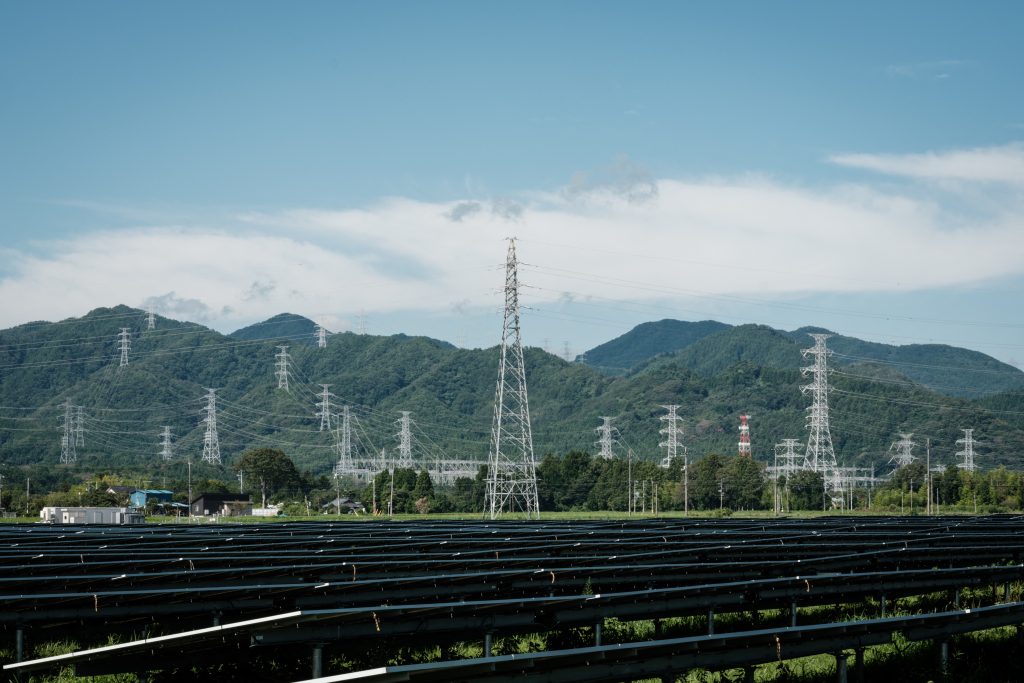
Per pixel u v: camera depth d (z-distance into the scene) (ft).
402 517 370.53
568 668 67.05
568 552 138.41
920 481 510.99
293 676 83.30
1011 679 91.20
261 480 497.05
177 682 83.05
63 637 99.19
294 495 497.87
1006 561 147.84
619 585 115.55
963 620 86.17
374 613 73.97
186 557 119.24
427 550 142.72
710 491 472.03
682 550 128.57
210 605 92.94
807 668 96.94
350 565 110.93
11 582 96.27
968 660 94.48
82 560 123.95
